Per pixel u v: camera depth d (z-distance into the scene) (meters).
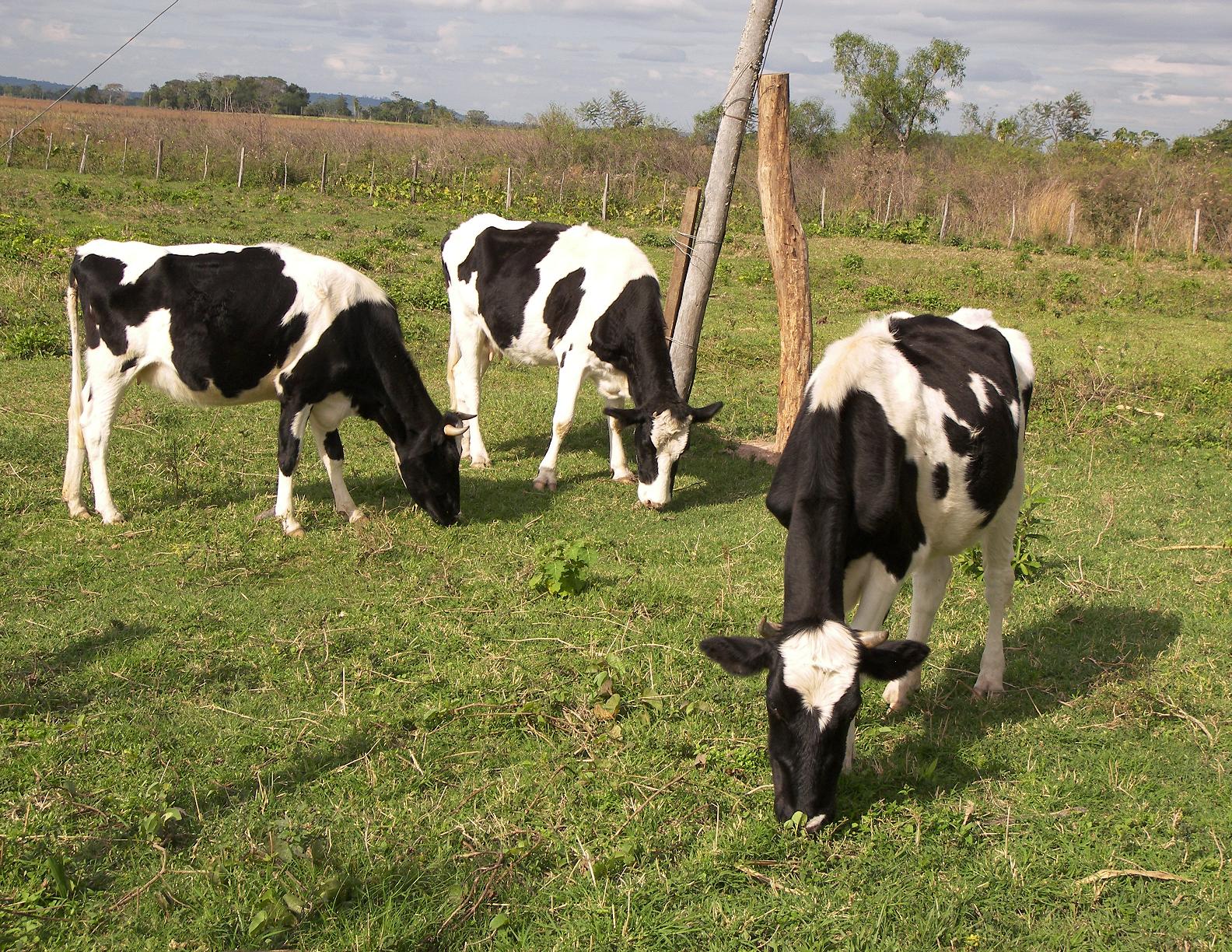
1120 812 4.63
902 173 36.06
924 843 4.34
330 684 5.42
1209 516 8.75
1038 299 19.70
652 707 5.30
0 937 3.57
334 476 7.96
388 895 3.84
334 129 44.41
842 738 3.94
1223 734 5.26
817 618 4.01
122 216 22.05
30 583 6.41
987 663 5.70
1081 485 9.55
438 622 6.20
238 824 4.25
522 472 9.52
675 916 3.86
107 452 8.62
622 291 8.73
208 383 7.53
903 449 4.60
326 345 7.53
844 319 17.42
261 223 23.14
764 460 10.14
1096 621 6.65
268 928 3.64
